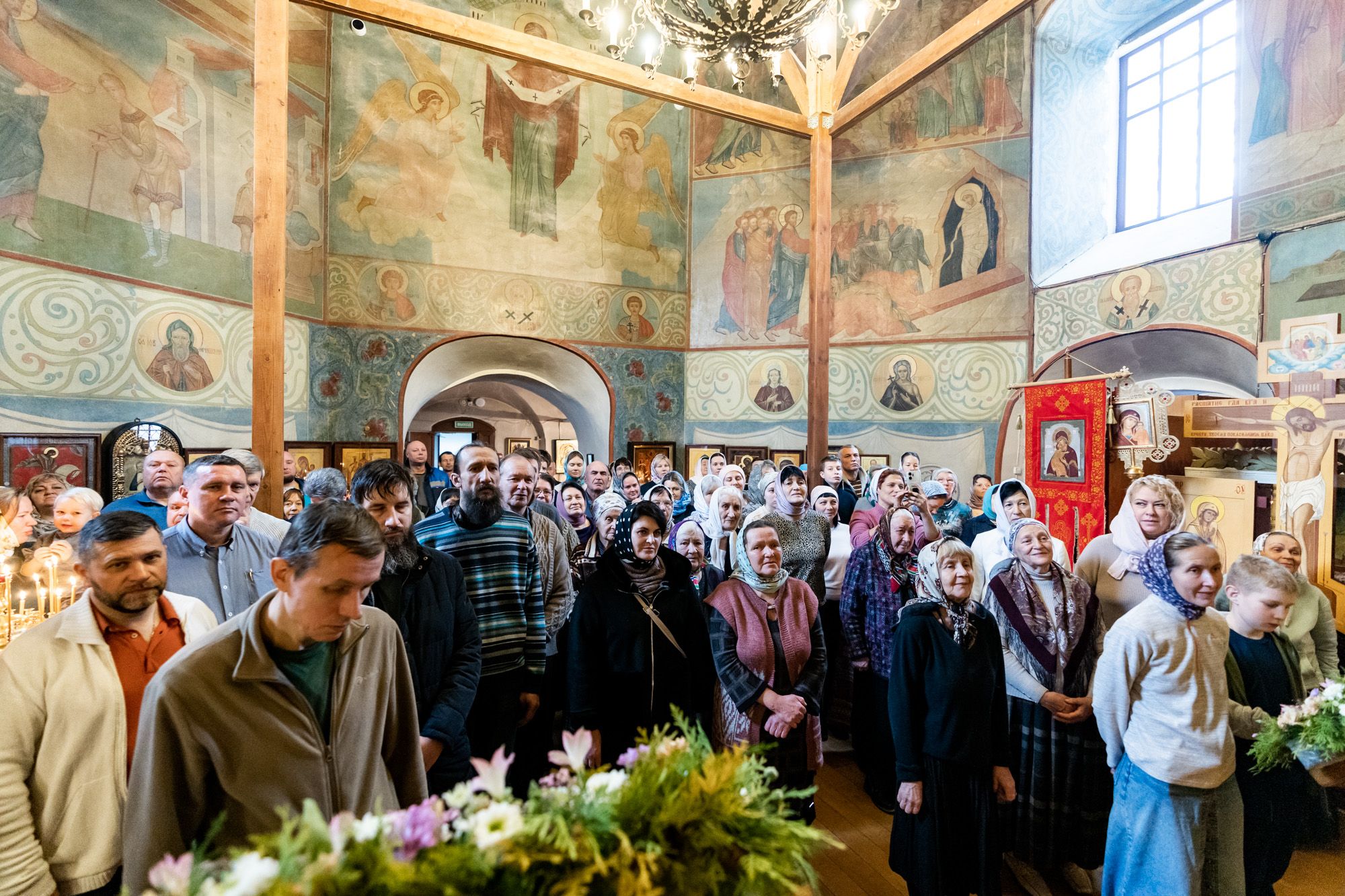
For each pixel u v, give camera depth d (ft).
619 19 15.72
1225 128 25.98
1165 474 14.03
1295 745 6.91
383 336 33.58
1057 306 30.19
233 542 8.52
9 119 19.75
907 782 7.98
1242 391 23.67
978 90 32.65
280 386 17.87
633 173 38.40
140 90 23.52
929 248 34.14
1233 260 23.47
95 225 22.13
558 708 11.12
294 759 4.90
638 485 19.79
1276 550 9.93
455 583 8.00
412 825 3.42
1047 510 16.16
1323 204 20.76
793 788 9.11
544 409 57.62
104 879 5.32
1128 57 30.12
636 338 38.68
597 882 3.49
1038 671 9.10
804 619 9.57
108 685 5.51
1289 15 21.63
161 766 4.53
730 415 38.75
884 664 11.24
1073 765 8.95
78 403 21.65
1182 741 6.89
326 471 10.40
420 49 33.91
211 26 26.21
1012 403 31.68
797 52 35.19
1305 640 9.59
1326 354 11.43
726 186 38.88
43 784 5.22
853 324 36.14
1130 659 7.18
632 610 8.67
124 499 10.76
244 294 27.81
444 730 7.19
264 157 17.84
